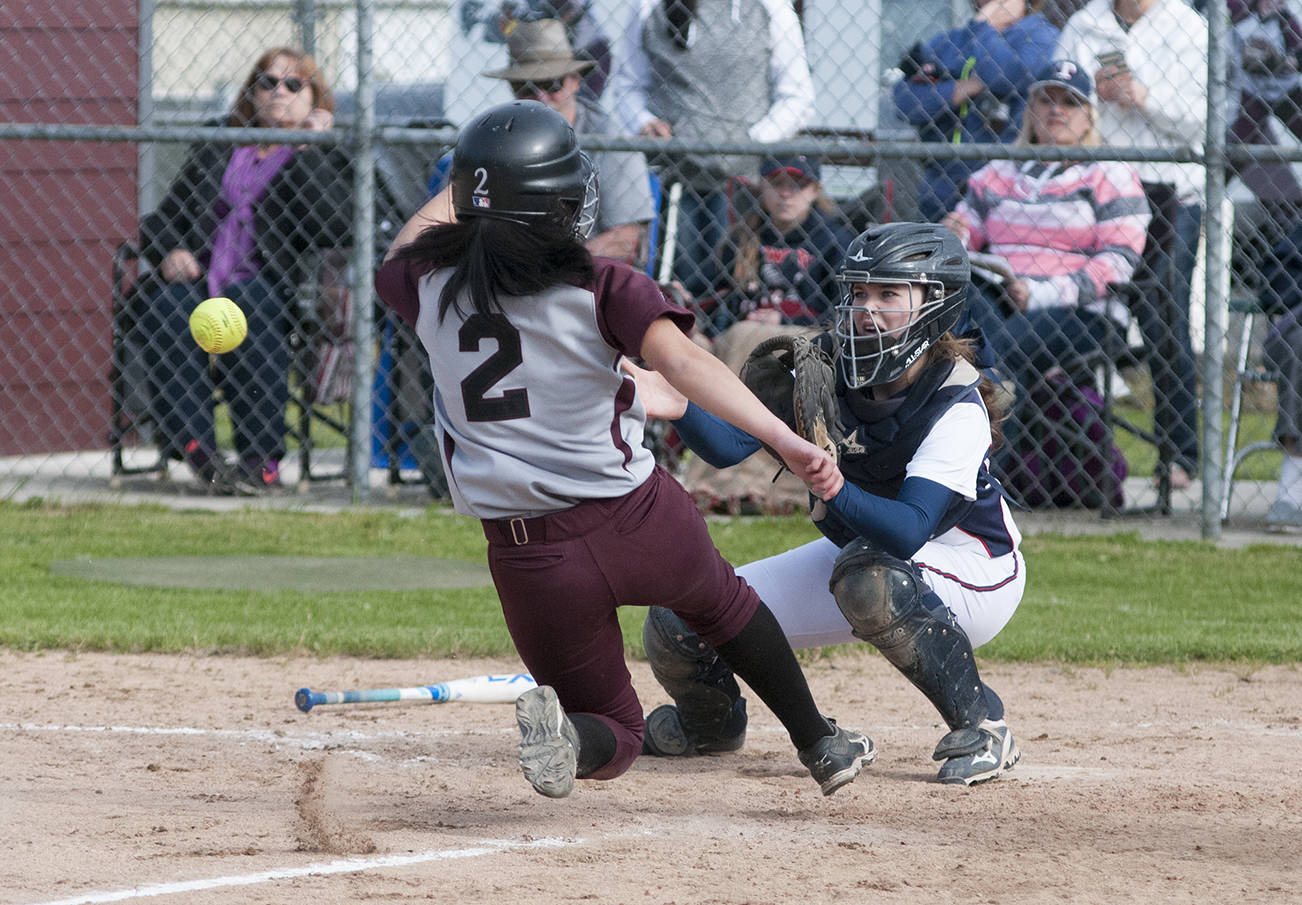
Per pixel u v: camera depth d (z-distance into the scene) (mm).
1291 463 29547
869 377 13164
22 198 37344
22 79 36969
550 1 29828
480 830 11539
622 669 10945
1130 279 28859
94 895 9461
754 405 10102
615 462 10227
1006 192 28578
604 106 30266
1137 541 28078
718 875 10258
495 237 9938
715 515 30016
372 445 33469
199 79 39281
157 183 40719
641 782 13523
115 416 32562
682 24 29172
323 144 29312
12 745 14422
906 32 31516
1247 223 29922
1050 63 28562
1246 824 11961
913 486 12773
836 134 30297
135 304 31906
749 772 14062
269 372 31172
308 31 32000
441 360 10297
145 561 25422
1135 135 28828
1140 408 39281
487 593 23438
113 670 18375
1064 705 17172
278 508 30766
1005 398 14102
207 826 11461
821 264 28844
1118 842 11344
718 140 28219
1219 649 19734
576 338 9953
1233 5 28812
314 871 10148
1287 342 29219
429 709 16906
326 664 19062
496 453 10180
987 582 14203
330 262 32875
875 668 19500
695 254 29734
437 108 35688
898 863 10656
